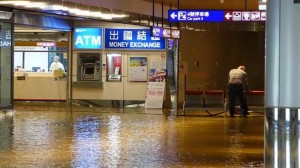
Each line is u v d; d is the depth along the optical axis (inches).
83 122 583.2
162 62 848.3
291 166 155.9
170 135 472.4
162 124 574.6
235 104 743.1
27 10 666.2
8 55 716.7
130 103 858.1
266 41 160.7
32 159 334.3
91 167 307.7
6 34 712.4
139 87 855.7
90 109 791.7
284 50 155.6
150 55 852.6
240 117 690.2
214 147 399.5
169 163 325.1
